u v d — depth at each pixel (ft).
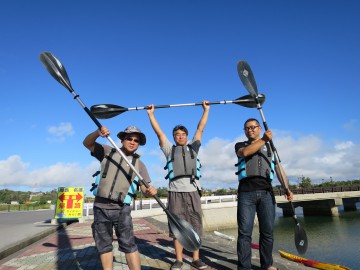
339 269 11.78
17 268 15.76
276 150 12.30
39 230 32.32
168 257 16.53
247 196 11.41
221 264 13.70
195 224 12.85
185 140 13.66
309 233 66.95
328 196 104.27
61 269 14.98
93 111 12.16
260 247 11.72
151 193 10.60
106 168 10.19
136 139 10.69
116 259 16.56
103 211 9.84
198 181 13.33
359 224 78.43
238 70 13.97
